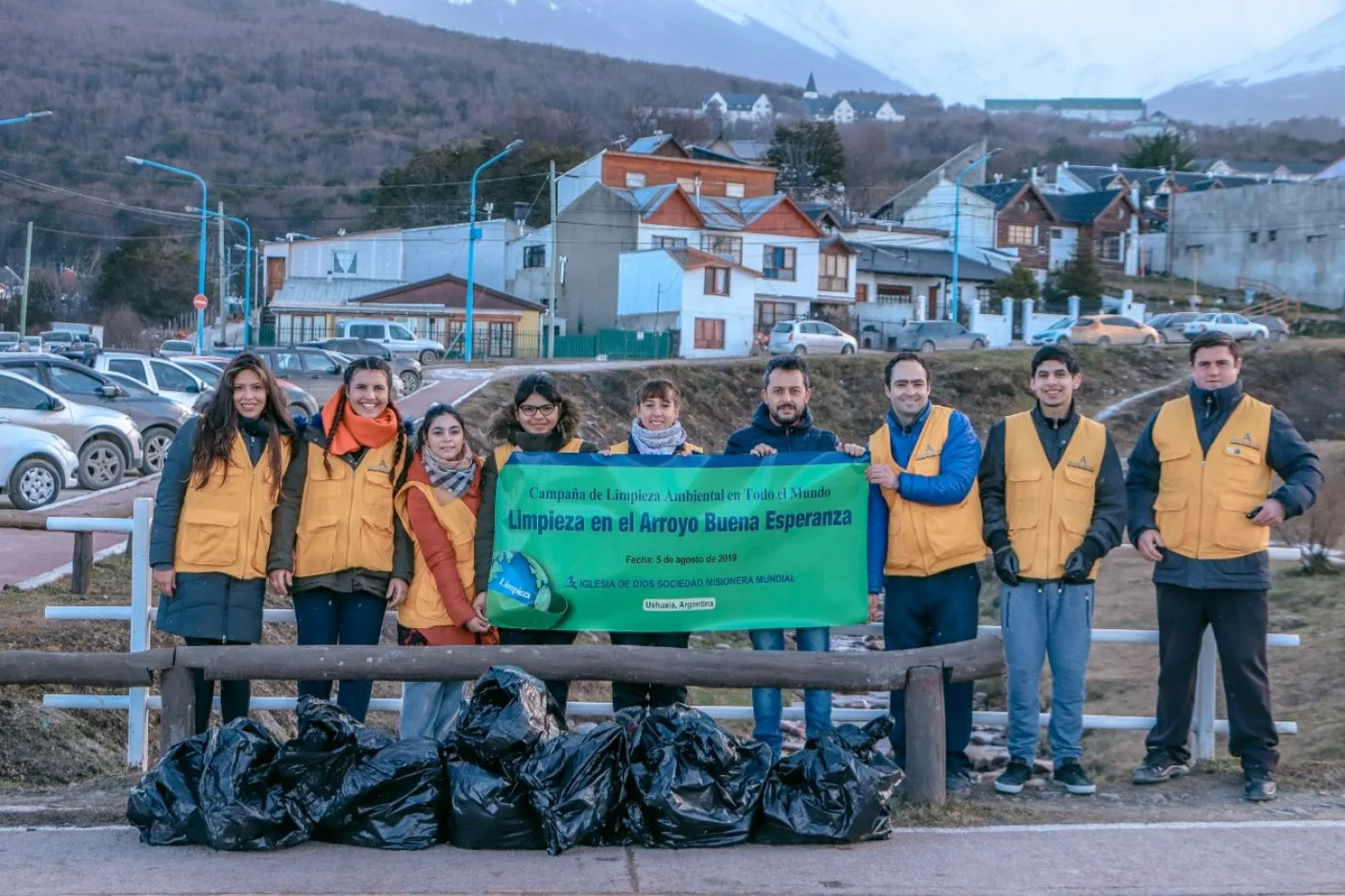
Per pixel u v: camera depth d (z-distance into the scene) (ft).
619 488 21.70
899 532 21.90
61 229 326.03
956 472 21.61
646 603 21.75
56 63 469.98
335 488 21.08
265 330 191.42
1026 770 22.09
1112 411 146.20
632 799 18.72
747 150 397.60
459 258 219.00
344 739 18.48
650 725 19.20
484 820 18.30
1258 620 21.81
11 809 20.44
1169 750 22.75
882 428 22.57
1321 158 460.96
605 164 223.10
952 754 22.50
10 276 276.82
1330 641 37.60
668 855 18.28
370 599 21.45
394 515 21.44
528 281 210.38
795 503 21.97
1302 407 151.94
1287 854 18.45
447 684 22.11
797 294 203.62
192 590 20.66
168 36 552.41
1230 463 21.75
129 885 16.80
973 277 230.48
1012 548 21.86
